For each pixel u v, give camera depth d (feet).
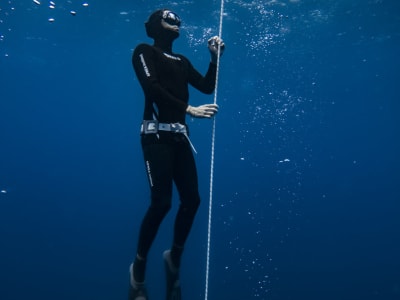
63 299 13.23
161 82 8.66
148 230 8.65
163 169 8.38
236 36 39.42
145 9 30.73
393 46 45.47
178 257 9.55
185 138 8.83
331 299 12.48
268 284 13.46
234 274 14.23
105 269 15.88
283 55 48.91
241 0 28.37
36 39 42.27
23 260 16.88
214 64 9.73
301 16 32.37
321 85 65.46
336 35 39.40
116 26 36.24
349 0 29.09
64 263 16.56
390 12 31.94
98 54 50.70
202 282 13.65
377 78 65.57
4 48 46.91
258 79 62.44
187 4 29.19
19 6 31.01
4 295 13.48
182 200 9.15
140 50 8.51
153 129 8.51
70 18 33.76
